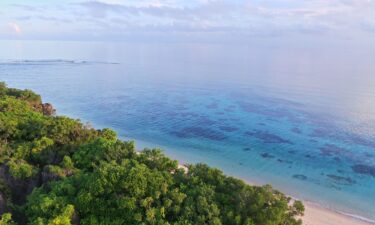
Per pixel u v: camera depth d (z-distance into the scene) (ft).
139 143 236.02
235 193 91.35
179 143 236.84
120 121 292.81
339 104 362.94
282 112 326.65
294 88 470.39
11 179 105.40
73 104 357.61
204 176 100.12
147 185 89.30
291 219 87.86
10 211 95.09
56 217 80.38
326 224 131.64
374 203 154.30
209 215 82.89
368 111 329.31
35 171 107.76
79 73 617.21
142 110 332.60
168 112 325.42
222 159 207.92
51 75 582.76
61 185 92.84
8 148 122.21
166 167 105.70
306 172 189.37
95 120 295.07
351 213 143.95
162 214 84.33
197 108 343.46
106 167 92.79
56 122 135.95
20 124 142.31
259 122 291.38
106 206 86.38
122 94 414.82
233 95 413.18
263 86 483.92
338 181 177.68
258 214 83.76
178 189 92.43
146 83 505.25
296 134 257.75
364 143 237.45
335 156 214.28
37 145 121.49
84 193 87.40
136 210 85.05
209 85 490.49
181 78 566.36
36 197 91.25
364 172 189.98
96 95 406.62
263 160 207.10
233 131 264.93
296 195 160.66
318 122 291.17
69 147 126.41
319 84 510.58
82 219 85.56
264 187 90.48
